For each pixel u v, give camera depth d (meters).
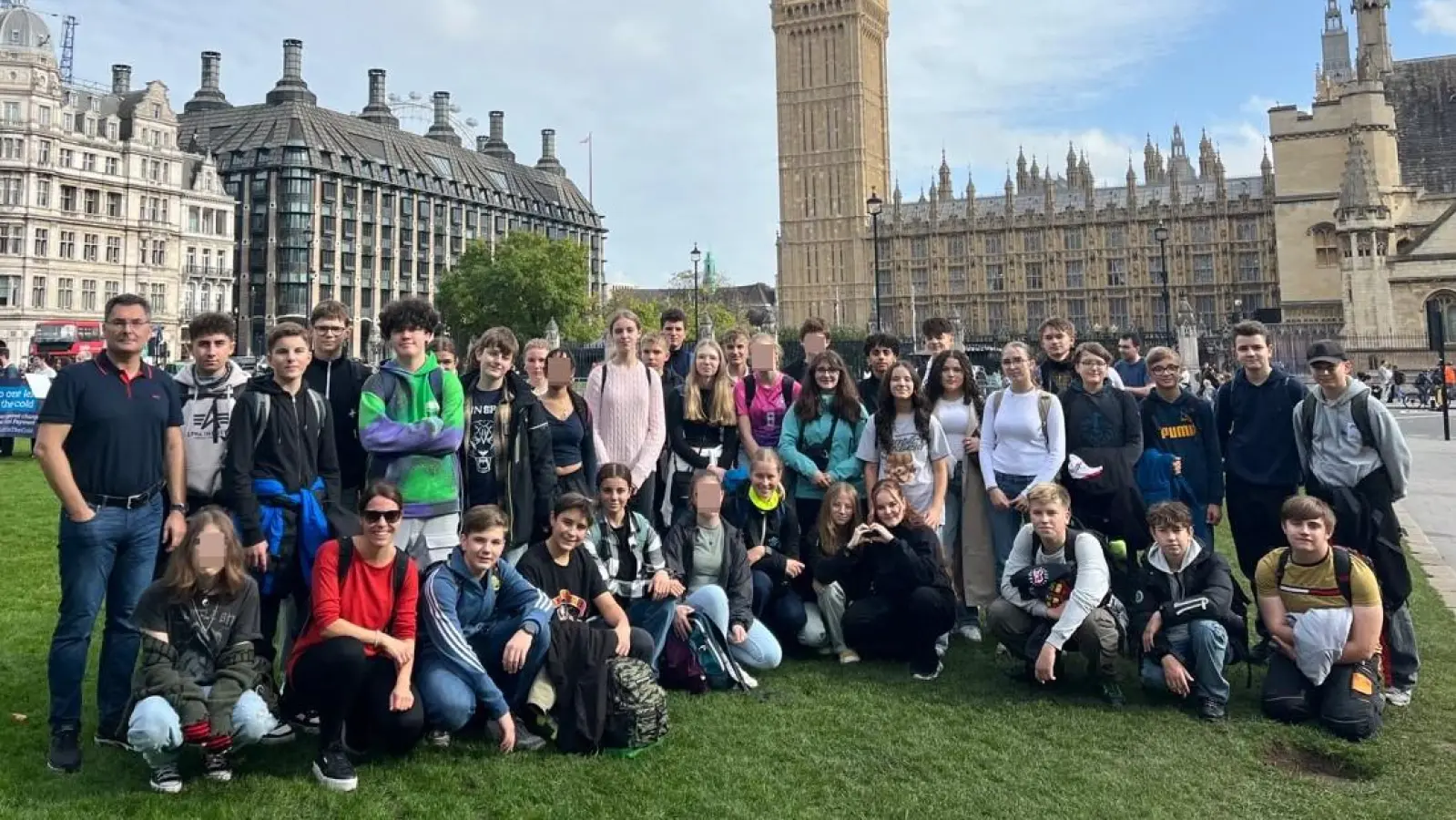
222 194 84.75
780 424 9.88
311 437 6.69
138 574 6.11
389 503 5.95
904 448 8.95
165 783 5.51
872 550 8.44
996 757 6.23
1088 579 7.37
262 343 89.44
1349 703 6.64
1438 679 7.68
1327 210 55.56
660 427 9.14
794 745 6.42
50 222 69.75
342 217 95.25
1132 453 8.60
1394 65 61.56
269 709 5.88
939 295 112.62
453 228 110.50
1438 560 11.84
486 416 8.04
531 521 7.80
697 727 6.77
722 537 8.21
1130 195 102.62
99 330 58.84
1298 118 56.62
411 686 6.24
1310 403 7.96
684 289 116.12
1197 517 8.81
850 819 5.32
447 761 6.07
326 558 6.04
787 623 8.59
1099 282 104.19
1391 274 45.25
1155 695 7.55
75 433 5.87
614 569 7.63
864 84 119.56
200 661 5.81
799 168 120.44
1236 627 7.30
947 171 118.75
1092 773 5.99
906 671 8.25
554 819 5.25
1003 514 9.02
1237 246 97.81
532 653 6.45
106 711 6.16
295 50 102.44
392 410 6.95
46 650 8.02
